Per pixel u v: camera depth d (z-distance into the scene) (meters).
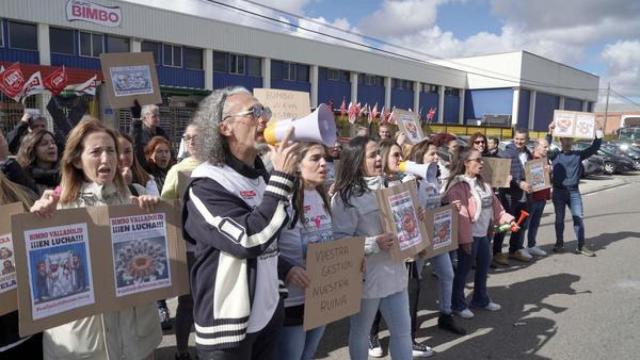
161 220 2.22
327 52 32.34
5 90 12.37
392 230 2.90
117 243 2.08
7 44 18.73
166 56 24.06
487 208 4.62
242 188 1.84
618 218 10.05
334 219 2.98
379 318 3.76
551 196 7.30
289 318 2.55
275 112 4.41
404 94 40.50
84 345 2.10
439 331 4.28
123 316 2.21
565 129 7.05
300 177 2.54
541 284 5.64
